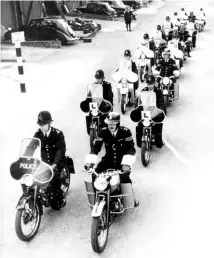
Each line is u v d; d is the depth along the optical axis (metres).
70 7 34.91
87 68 15.95
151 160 7.68
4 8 23.31
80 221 5.72
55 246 5.16
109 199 5.03
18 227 4.94
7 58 17.56
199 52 19.19
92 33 25.17
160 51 15.39
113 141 5.52
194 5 44.47
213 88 12.77
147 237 5.33
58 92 12.57
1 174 7.20
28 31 21.86
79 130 9.34
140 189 6.58
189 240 5.26
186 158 7.75
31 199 5.11
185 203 6.15
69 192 6.55
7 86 13.31
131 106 10.99
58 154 5.44
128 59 10.78
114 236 5.34
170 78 10.55
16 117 10.16
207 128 9.31
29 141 5.11
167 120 9.91
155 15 36.50
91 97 8.06
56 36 21.62
